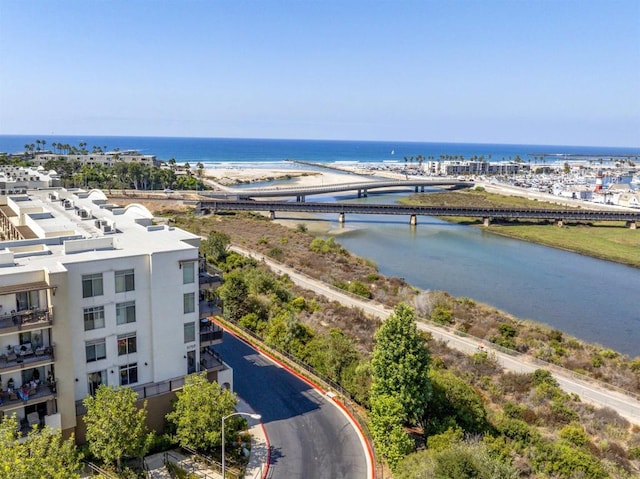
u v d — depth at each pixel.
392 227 170.88
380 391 41.75
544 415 47.91
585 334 79.50
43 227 47.28
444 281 106.44
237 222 150.50
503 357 61.88
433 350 61.34
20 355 34.16
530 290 102.50
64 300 34.81
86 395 37.94
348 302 80.00
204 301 45.09
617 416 48.59
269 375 52.81
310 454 40.41
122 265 38.31
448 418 42.16
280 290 75.62
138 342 40.06
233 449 40.09
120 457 36.03
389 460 38.22
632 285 109.19
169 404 41.12
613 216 174.75
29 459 27.70
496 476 32.91
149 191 192.12
